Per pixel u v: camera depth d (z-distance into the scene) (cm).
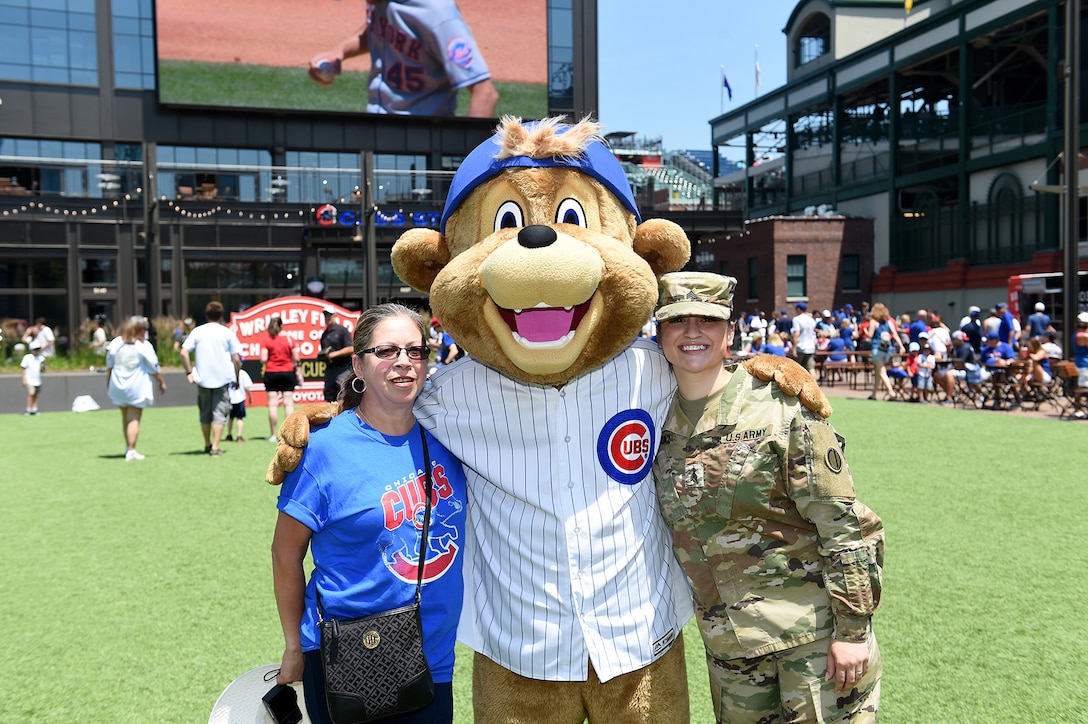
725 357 275
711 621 258
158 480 909
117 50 3228
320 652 243
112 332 2133
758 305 3366
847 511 241
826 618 249
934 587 522
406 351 246
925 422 1339
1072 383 1380
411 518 244
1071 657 416
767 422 249
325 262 2994
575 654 249
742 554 252
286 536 246
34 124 3147
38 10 3136
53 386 1739
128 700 385
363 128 3419
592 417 261
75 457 1078
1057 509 725
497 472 260
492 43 3422
